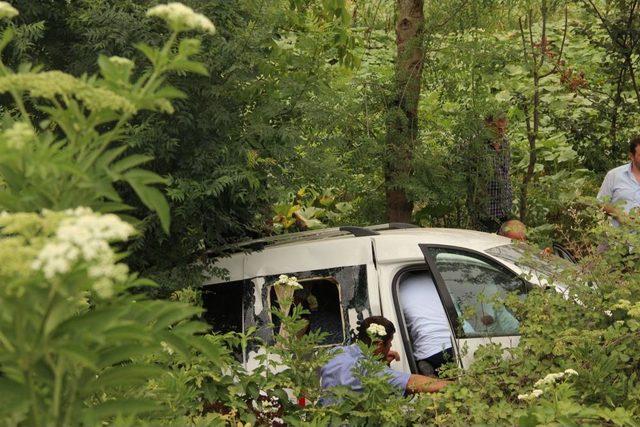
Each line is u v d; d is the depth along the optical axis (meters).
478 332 5.82
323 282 6.14
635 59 10.56
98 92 2.48
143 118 6.34
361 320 5.96
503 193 8.80
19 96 2.60
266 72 6.94
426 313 5.91
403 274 6.05
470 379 4.59
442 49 8.70
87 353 2.27
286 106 7.06
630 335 4.49
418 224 9.28
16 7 6.55
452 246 6.10
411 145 8.48
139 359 3.83
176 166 6.64
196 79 6.45
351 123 8.25
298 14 7.68
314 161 7.21
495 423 4.07
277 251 6.30
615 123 9.91
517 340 5.77
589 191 10.00
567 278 5.12
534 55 9.49
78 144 2.55
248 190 6.72
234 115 6.66
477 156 8.52
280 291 6.05
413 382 4.85
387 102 8.59
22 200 2.44
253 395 4.59
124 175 2.53
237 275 6.36
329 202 10.03
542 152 11.27
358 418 4.43
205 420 3.88
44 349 2.29
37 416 2.40
